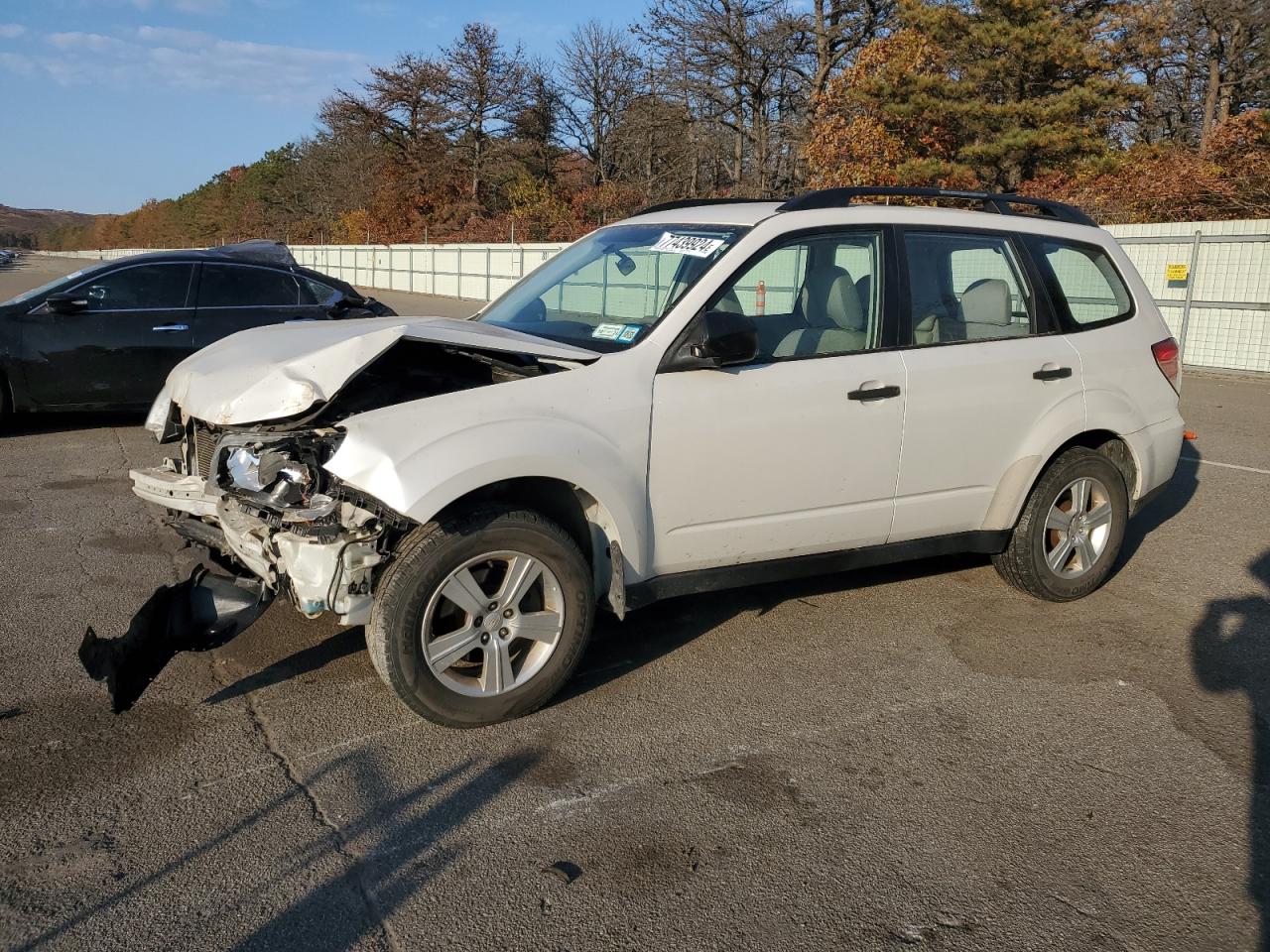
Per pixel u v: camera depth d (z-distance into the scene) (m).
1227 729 3.97
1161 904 2.93
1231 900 2.95
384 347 3.76
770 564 4.45
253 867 3.01
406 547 3.59
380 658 3.59
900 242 4.70
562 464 3.73
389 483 3.46
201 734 3.78
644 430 3.97
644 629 4.86
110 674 3.61
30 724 3.82
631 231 4.91
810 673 4.40
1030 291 5.05
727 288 4.23
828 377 4.36
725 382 4.15
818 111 29.62
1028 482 4.95
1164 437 5.47
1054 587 5.16
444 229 50.62
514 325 4.60
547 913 2.84
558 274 4.96
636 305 4.41
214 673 4.29
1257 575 5.79
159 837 3.15
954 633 4.88
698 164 41.94
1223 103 30.00
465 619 3.86
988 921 2.84
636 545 3.99
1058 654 4.66
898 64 27.17
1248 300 14.45
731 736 3.85
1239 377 14.41
